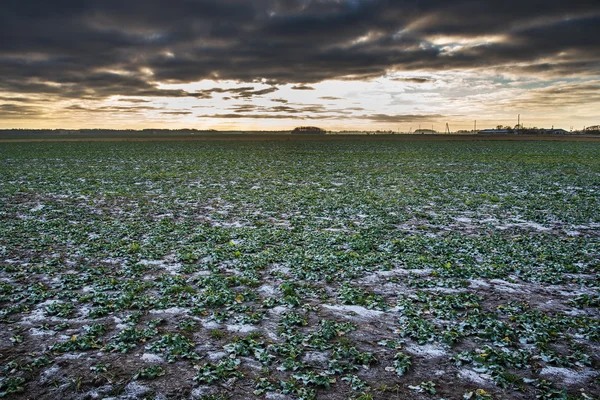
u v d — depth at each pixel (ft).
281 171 141.90
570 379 23.54
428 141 382.83
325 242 51.78
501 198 86.63
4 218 66.69
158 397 21.83
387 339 28.02
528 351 26.27
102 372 24.04
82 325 30.01
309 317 31.45
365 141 395.55
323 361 25.30
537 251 47.91
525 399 21.74
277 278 39.65
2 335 28.50
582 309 33.09
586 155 206.39
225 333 28.94
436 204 79.71
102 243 51.24
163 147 292.81
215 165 164.25
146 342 27.58
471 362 25.16
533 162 169.58
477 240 53.47
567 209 73.92
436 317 31.22
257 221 64.54
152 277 39.91
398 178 121.29
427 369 24.54
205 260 44.88
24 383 22.95
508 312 32.14
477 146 296.71
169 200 85.15
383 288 37.29
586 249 49.16
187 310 32.55
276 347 26.48
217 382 23.13
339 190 97.66
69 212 71.51
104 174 131.13
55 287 37.27
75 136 529.04
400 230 58.59
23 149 259.80
